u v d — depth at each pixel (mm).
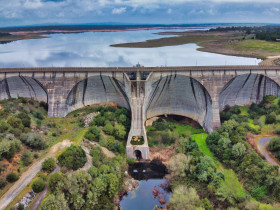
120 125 101188
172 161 83125
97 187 67688
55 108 110125
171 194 78000
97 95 119562
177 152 93375
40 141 78812
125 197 77188
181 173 80562
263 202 68688
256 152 84250
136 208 73188
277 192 68062
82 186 66938
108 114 106938
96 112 110062
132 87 103062
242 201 67375
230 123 99188
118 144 94000
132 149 93875
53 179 62906
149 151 97875
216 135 95062
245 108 118625
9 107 97250
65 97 110750
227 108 118250
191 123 116938
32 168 70062
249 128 97500
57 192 62062
